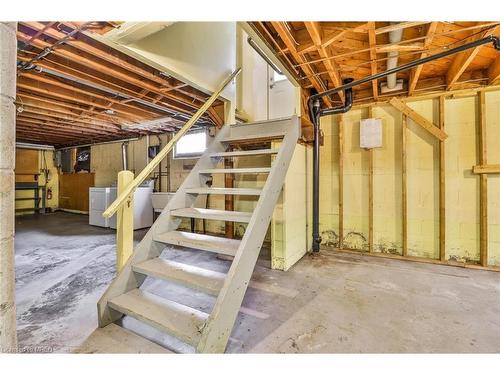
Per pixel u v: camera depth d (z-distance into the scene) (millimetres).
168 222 2229
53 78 3117
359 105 3918
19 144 7945
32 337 1748
